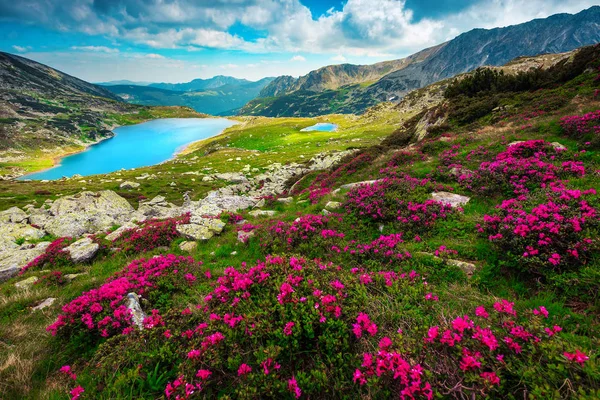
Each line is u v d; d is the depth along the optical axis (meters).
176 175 65.56
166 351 4.99
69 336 6.57
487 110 30.75
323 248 10.48
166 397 4.23
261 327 4.77
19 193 50.19
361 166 24.94
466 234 8.84
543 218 6.78
